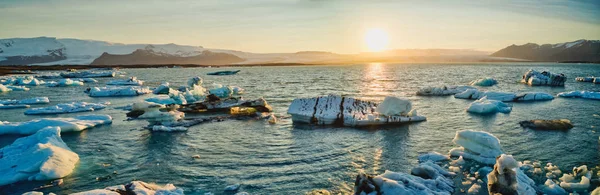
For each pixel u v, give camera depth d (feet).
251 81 203.41
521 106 83.87
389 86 153.38
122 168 42.47
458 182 36.68
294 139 55.21
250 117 73.41
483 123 64.69
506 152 46.62
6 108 92.94
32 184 37.04
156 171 41.45
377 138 54.90
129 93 128.36
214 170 41.65
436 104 90.33
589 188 34.17
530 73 151.64
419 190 32.40
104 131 61.72
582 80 161.38
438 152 47.26
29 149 42.60
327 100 73.05
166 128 61.62
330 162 43.96
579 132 55.98
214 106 85.81
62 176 39.09
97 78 248.52
